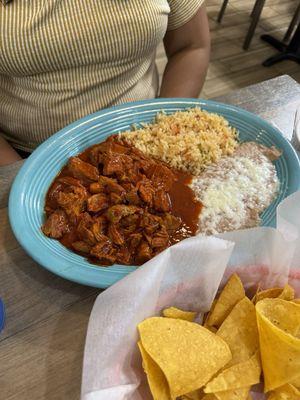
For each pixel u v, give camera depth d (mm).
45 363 578
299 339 521
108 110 895
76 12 857
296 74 2385
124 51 923
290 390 539
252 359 553
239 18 2752
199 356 525
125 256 683
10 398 544
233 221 738
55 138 830
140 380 552
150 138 872
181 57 1147
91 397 489
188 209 764
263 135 878
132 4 884
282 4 2928
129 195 745
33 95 958
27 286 660
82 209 737
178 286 600
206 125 893
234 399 514
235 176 809
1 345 591
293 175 788
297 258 622
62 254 675
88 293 656
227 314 599
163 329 541
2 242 716
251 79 2316
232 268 632
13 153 985
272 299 579
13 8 846
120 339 529
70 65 908
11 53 864
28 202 738
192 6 1062
